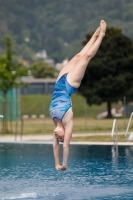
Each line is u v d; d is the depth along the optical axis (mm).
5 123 40281
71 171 18438
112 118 69750
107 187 15633
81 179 16953
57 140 14289
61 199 14328
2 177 17625
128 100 68188
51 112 14062
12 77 42438
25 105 89375
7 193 15172
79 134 35656
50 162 20766
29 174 18094
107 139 29359
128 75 73625
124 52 74438
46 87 108812
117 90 73000
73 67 14086
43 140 30500
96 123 53469
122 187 15586
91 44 14469
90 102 74125
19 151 24766
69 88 13969
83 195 14688
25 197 14664
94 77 73688
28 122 62125
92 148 24859
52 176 17641
